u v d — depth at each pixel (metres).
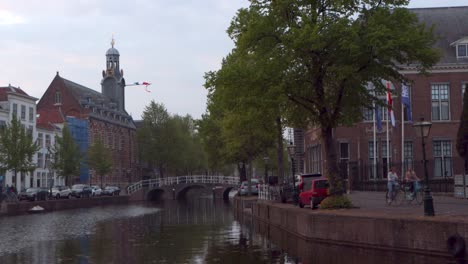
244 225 32.22
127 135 110.25
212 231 28.97
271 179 57.28
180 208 54.72
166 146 96.38
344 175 45.31
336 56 23.94
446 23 49.53
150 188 81.88
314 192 27.59
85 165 78.31
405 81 25.83
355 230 20.27
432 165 41.75
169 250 21.72
